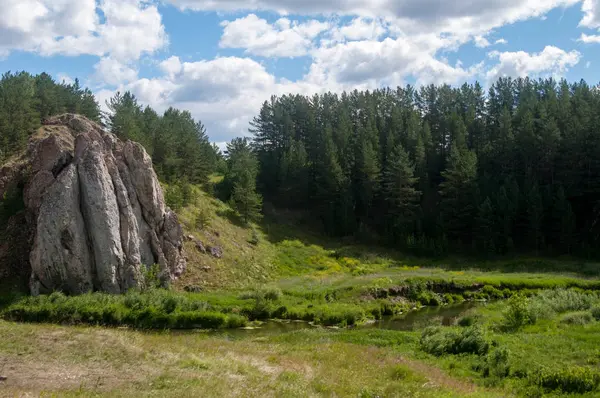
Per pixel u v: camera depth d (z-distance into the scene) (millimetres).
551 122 88125
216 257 61531
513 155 92500
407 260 78938
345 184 92812
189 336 35031
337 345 31016
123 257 48094
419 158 96062
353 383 21234
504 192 82562
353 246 84125
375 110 117000
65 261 44750
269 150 112750
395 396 19156
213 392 18266
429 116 119062
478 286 59188
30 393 17219
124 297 44000
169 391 18297
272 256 72438
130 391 18078
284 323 45000
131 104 96688
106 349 24328
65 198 46062
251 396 18016
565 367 22672
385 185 96125
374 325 44625
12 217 49469
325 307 48375
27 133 66812
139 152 55125
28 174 51938
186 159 85188
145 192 53938
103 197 47812
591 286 57594
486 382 23078
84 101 85250
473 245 82688
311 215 97250
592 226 82125
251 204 81125
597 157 83812
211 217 72562
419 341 32500
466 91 122938
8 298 42281
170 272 52969
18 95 70125
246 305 47438
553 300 42281
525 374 23703
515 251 81188
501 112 107438
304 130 116250
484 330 32469
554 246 81750
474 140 105625
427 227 88625
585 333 31109
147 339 28594
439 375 23766
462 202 86312
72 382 19344
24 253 47062
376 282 57125
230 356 25641
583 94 107062
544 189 85438
